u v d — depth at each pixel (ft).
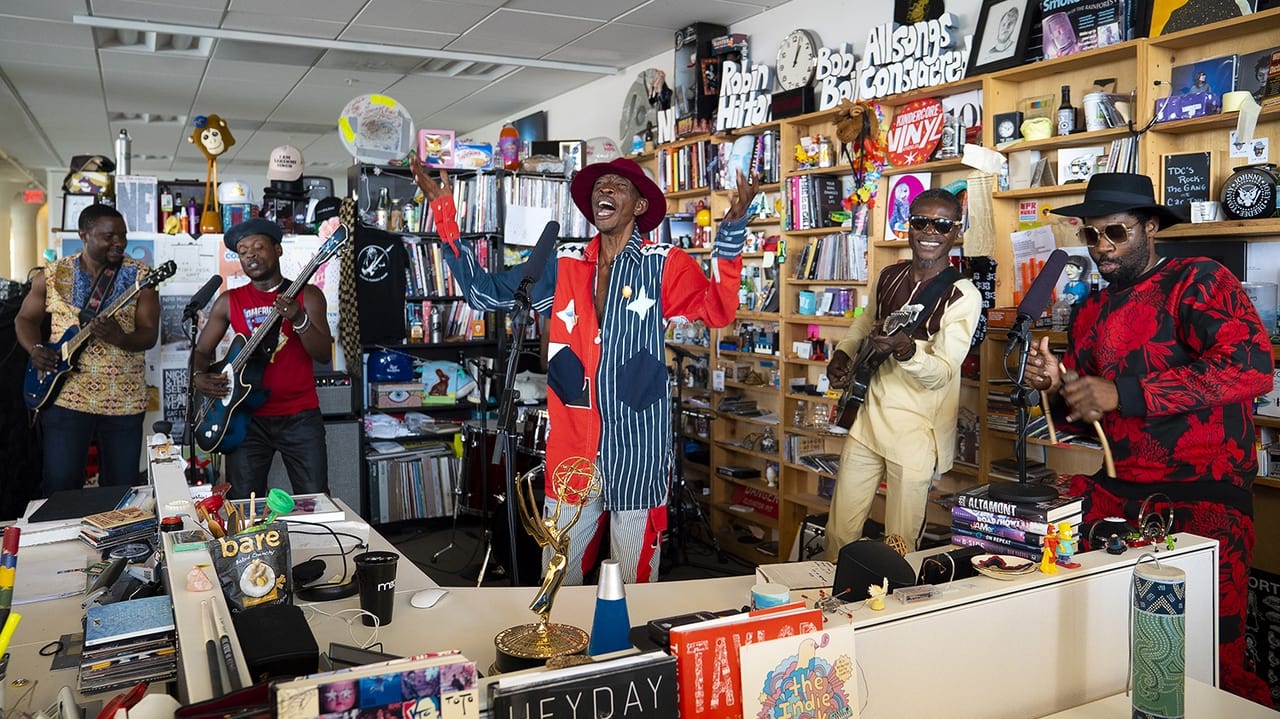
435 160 18.48
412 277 18.63
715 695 3.69
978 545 5.85
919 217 9.44
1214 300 7.24
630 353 8.43
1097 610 5.13
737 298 8.48
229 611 5.06
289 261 17.13
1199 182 10.27
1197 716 4.63
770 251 16.56
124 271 13.00
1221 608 7.38
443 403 19.12
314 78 24.99
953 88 13.14
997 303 12.47
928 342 9.18
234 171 46.93
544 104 28.02
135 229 16.51
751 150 16.92
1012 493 5.82
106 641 5.07
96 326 12.28
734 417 17.15
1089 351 8.10
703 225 18.22
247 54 22.27
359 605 6.39
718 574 15.72
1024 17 12.10
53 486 12.68
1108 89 11.41
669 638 3.70
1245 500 7.46
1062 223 11.81
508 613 6.22
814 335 15.92
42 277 12.87
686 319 8.83
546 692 3.39
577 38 20.27
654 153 20.24
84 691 4.97
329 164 43.62
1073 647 5.03
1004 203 12.46
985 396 12.26
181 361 16.51
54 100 28.19
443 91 26.61
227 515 6.17
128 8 18.52
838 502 10.25
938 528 12.55
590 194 8.85
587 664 3.58
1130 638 5.27
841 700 4.00
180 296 16.49
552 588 5.30
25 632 6.04
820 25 16.24
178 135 34.99
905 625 4.35
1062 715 4.83
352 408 17.76
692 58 18.61
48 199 51.08
